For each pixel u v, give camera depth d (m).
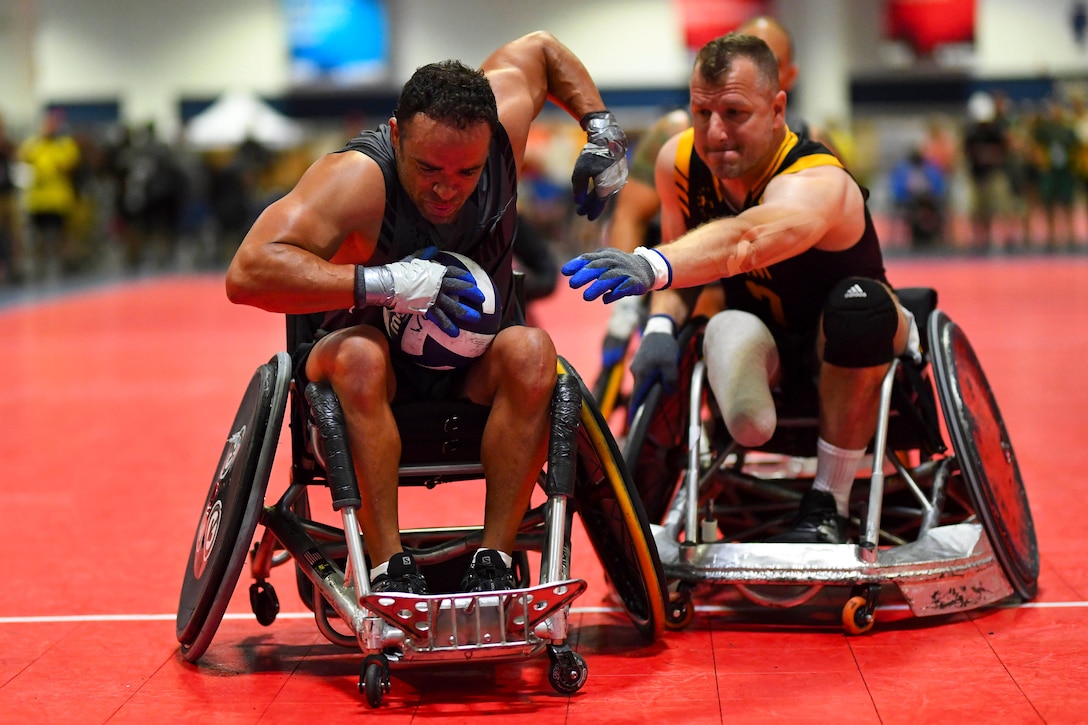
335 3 40.66
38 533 6.76
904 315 5.11
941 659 4.46
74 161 27.11
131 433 9.91
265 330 17.80
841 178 4.96
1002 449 5.34
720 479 5.46
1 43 30.03
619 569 4.93
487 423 4.32
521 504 4.33
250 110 34.47
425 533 4.73
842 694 4.14
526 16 40.53
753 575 4.75
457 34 40.72
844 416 4.96
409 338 4.29
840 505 5.11
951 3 40.28
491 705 4.14
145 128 30.52
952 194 34.06
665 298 5.57
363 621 4.08
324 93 41.22
